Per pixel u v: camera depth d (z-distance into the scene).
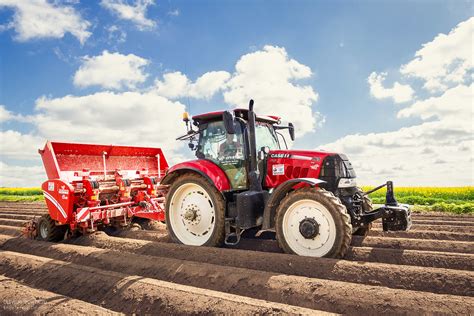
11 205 18.03
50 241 7.05
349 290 3.56
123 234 7.38
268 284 3.90
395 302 3.29
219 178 5.59
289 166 5.43
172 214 6.12
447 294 3.61
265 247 5.71
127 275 4.47
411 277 3.89
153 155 8.96
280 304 3.36
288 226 4.95
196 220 5.86
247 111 5.89
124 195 7.46
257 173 5.41
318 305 3.50
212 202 5.64
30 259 5.51
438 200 15.45
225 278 4.17
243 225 5.11
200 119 6.23
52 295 4.01
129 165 8.30
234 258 4.87
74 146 7.18
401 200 16.03
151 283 4.09
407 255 4.73
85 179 6.82
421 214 11.48
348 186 5.31
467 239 6.36
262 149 5.71
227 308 3.37
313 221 4.70
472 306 3.08
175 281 4.39
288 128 6.80
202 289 3.86
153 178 8.14
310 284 3.78
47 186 6.86
